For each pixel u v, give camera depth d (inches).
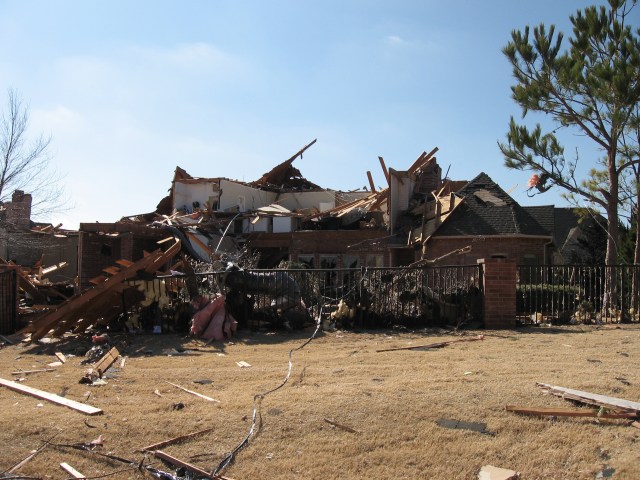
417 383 284.0
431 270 522.3
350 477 196.4
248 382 304.3
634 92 553.9
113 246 1021.2
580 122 622.5
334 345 422.0
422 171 1230.9
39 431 233.1
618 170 616.7
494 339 430.3
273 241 1148.5
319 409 246.8
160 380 313.0
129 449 218.4
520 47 624.1
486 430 226.4
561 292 561.9
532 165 626.5
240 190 1374.3
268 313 499.8
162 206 1424.7
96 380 315.0
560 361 337.7
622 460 200.1
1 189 863.1
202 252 1021.8
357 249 1087.6
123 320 496.1
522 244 928.9
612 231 618.5
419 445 216.4
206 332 460.1
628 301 601.3
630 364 326.3
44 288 760.3
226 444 220.8
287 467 202.7
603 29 605.9
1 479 195.6
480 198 995.3
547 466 200.8
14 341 463.8
